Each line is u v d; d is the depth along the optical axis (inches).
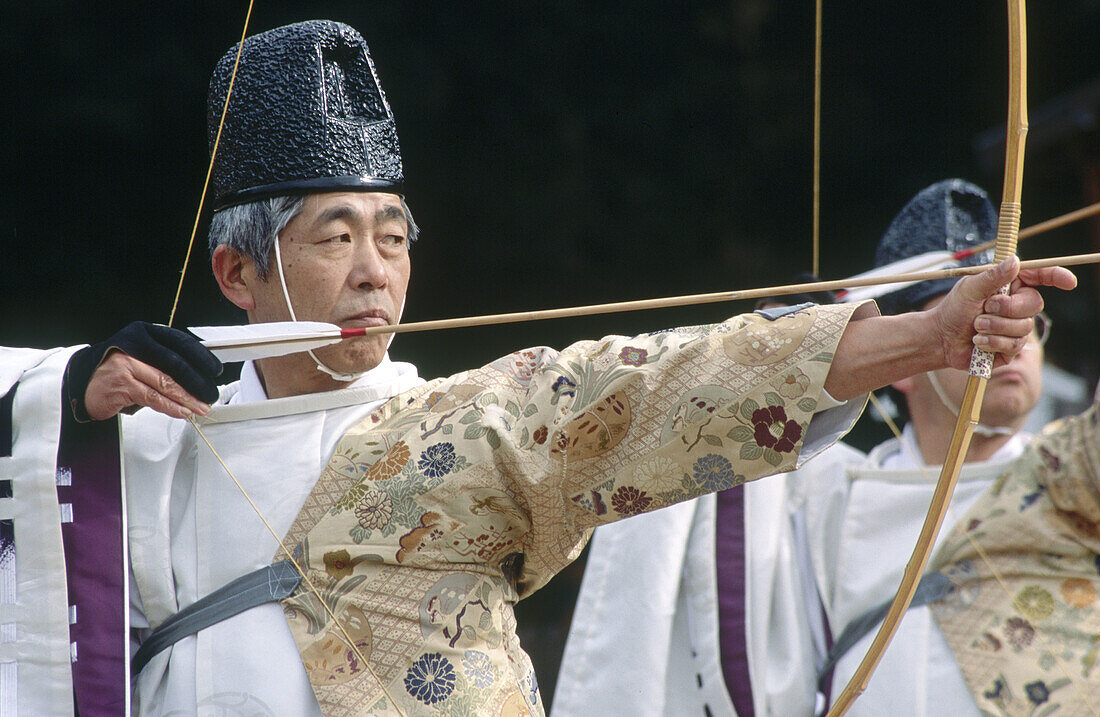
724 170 922.7
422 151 868.0
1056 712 395.2
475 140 876.6
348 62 294.8
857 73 989.2
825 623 463.8
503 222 889.5
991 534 422.3
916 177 990.4
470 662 258.1
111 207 770.8
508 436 263.0
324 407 282.7
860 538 461.4
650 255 917.2
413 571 262.4
